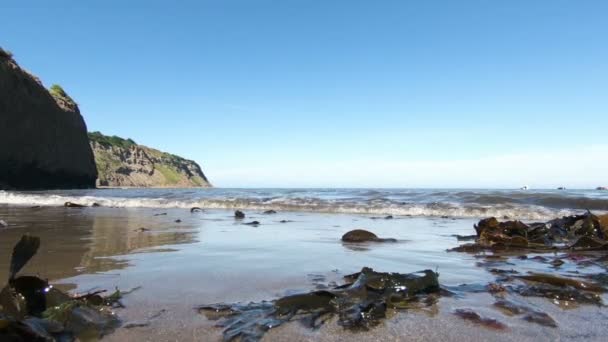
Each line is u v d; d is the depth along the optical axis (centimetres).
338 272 498
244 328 301
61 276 471
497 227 834
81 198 2002
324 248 688
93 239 779
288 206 1608
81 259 577
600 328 310
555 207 1500
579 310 355
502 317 333
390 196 2092
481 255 639
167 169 15625
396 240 782
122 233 870
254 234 866
